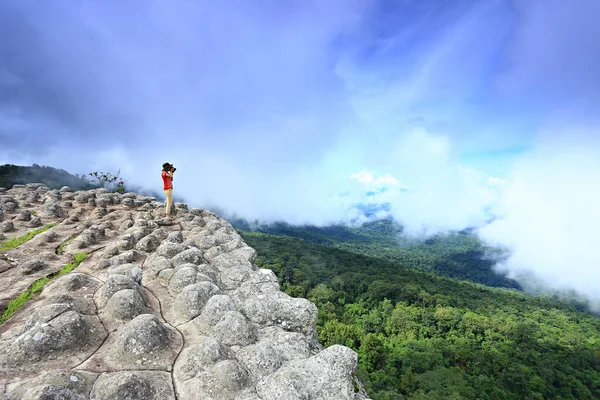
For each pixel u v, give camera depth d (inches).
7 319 188.5
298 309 215.5
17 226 386.6
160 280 257.4
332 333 2812.5
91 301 205.0
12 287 230.8
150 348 162.1
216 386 143.2
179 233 357.7
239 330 185.0
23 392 126.7
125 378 134.3
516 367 2490.2
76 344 160.1
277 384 144.8
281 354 182.1
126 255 290.4
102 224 387.2
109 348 166.1
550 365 2620.6
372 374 2372.0
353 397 157.9
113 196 571.2
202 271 264.4
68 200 548.7
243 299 249.8
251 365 163.8
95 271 267.1
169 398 140.8
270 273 297.7
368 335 2733.8
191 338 186.2
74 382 133.6
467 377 2363.4
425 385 2214.6
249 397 140.7
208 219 487.8
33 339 150.5
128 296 195.0
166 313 216.4
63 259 293.1
